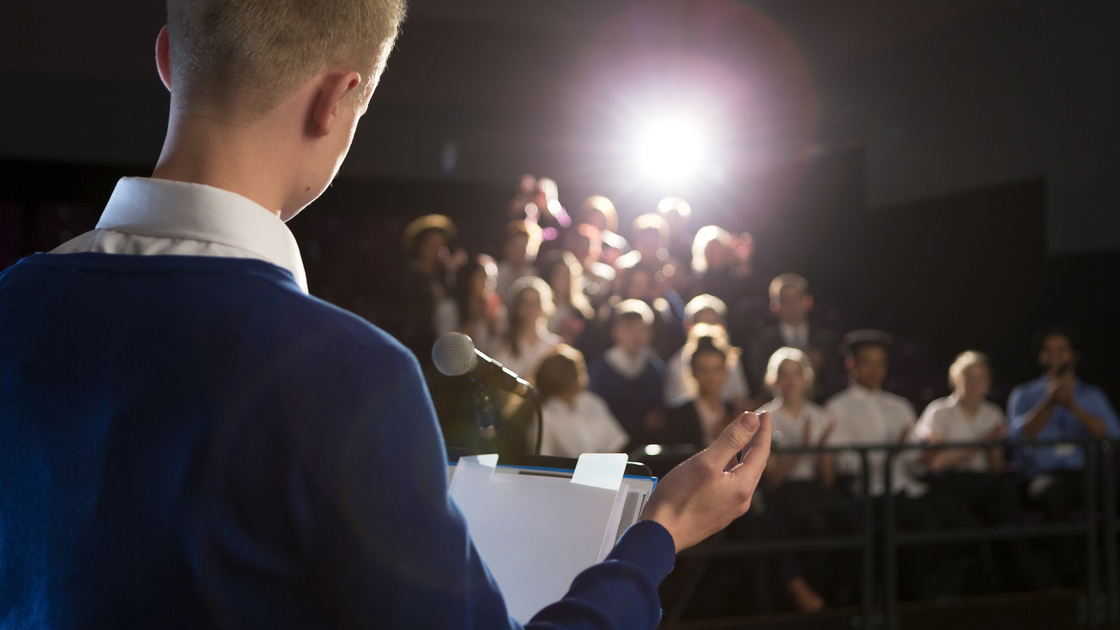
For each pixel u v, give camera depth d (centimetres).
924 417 388
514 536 70
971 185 628
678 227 551
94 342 56
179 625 52
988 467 374
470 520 72
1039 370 580
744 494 66
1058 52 566
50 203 644
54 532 55
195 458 52
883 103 699
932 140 661
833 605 347
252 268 56
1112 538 346
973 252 627
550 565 68
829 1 613
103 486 54
